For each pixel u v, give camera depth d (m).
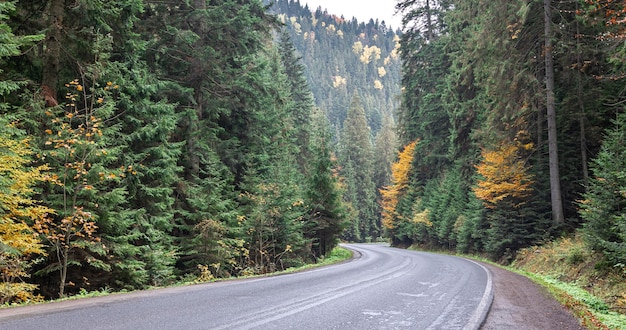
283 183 23.47
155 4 17.55
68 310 6.20
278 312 6.58
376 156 92.94
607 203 14.30
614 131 16.27
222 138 21.89
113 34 13.33
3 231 8.91
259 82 20.45
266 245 21.28
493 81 22.14
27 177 9.10
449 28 35.03
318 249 29.66
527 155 24.62
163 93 17.34
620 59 13.05
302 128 44.12
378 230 84.81
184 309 6.55
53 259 11.02
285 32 51.88
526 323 6.67
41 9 12.10
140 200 13.63
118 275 12.02
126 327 5.17
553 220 21.77
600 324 7.21
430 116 39.81
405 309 7.33
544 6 20.19
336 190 30.67
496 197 24.17
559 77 22.45
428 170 44.94
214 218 16.25
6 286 8.94
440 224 39.19
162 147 13.61
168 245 14.88
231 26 19.11
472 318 6.68
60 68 12.59
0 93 9.55
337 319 6.26
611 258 13.47
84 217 10.48
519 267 21.64
